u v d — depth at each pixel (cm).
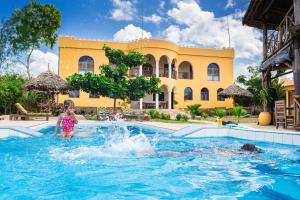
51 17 2477
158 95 2773
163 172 464
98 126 1237
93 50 2734
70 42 2697
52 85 1630
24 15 2422
